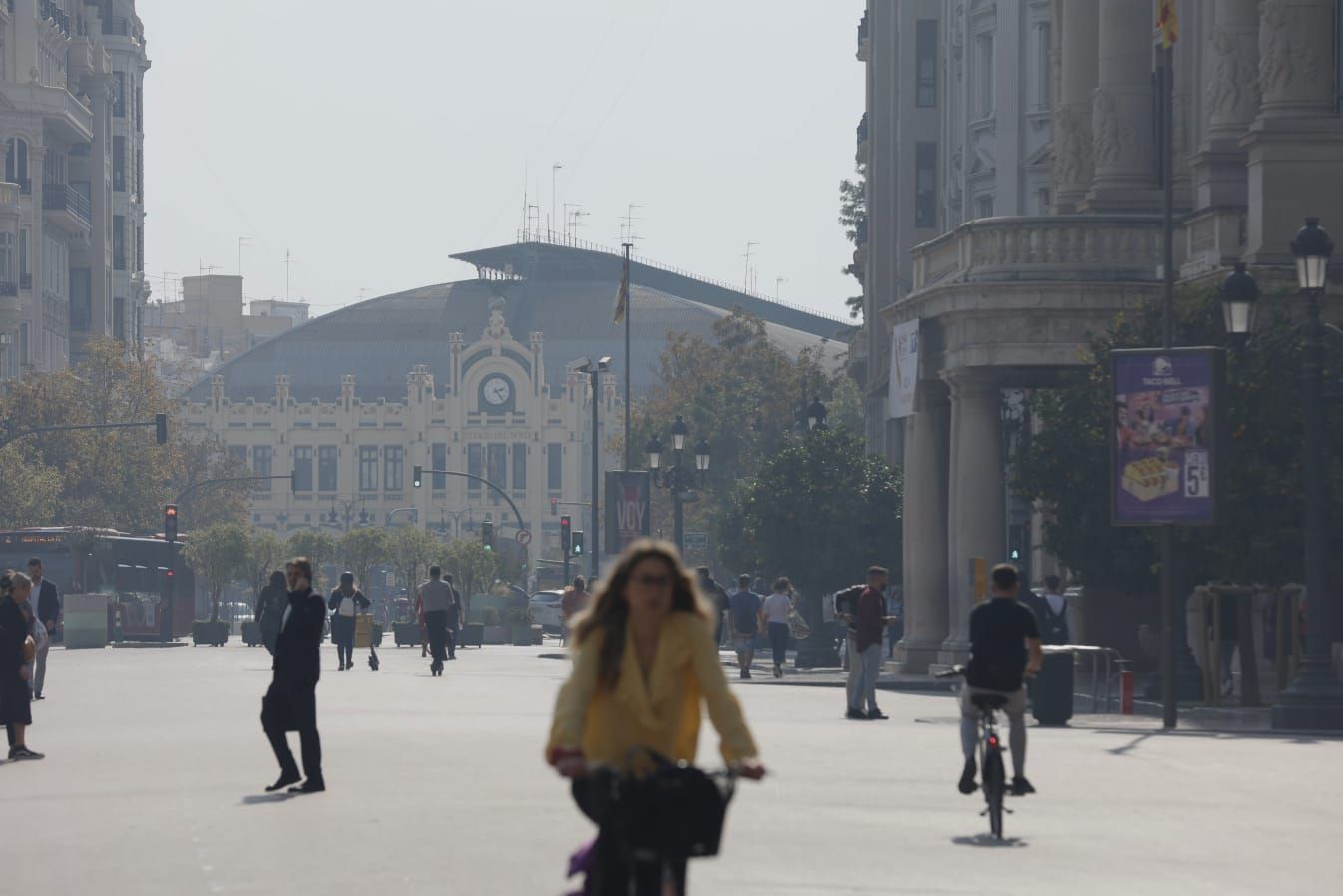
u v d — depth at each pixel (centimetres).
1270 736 3125
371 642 6025
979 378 4859
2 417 11644
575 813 1936
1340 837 1827
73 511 11500
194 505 15550
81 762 2586
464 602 11288
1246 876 1582
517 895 1424
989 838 1792
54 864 1619
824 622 6719
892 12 9775
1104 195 5416
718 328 12144
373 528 12369
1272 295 4178
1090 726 3375
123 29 15850
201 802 2075
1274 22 4556
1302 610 4141
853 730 3178
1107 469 4128
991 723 1895
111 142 15562
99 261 14975
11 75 13288
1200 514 3325
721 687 988
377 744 2805
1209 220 4612
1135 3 5450
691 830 941
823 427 6938
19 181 13188
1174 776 2395
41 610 4097
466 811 1956
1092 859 1667
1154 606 4906
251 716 3478
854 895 1446
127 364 12356
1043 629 4369
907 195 9506
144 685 4666
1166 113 3575
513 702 3928
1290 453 3872
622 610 997
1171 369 3353
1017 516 6325
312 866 1584
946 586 5275
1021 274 4772
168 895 1446
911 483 5288
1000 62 7788
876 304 10006
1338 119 4472
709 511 11275
